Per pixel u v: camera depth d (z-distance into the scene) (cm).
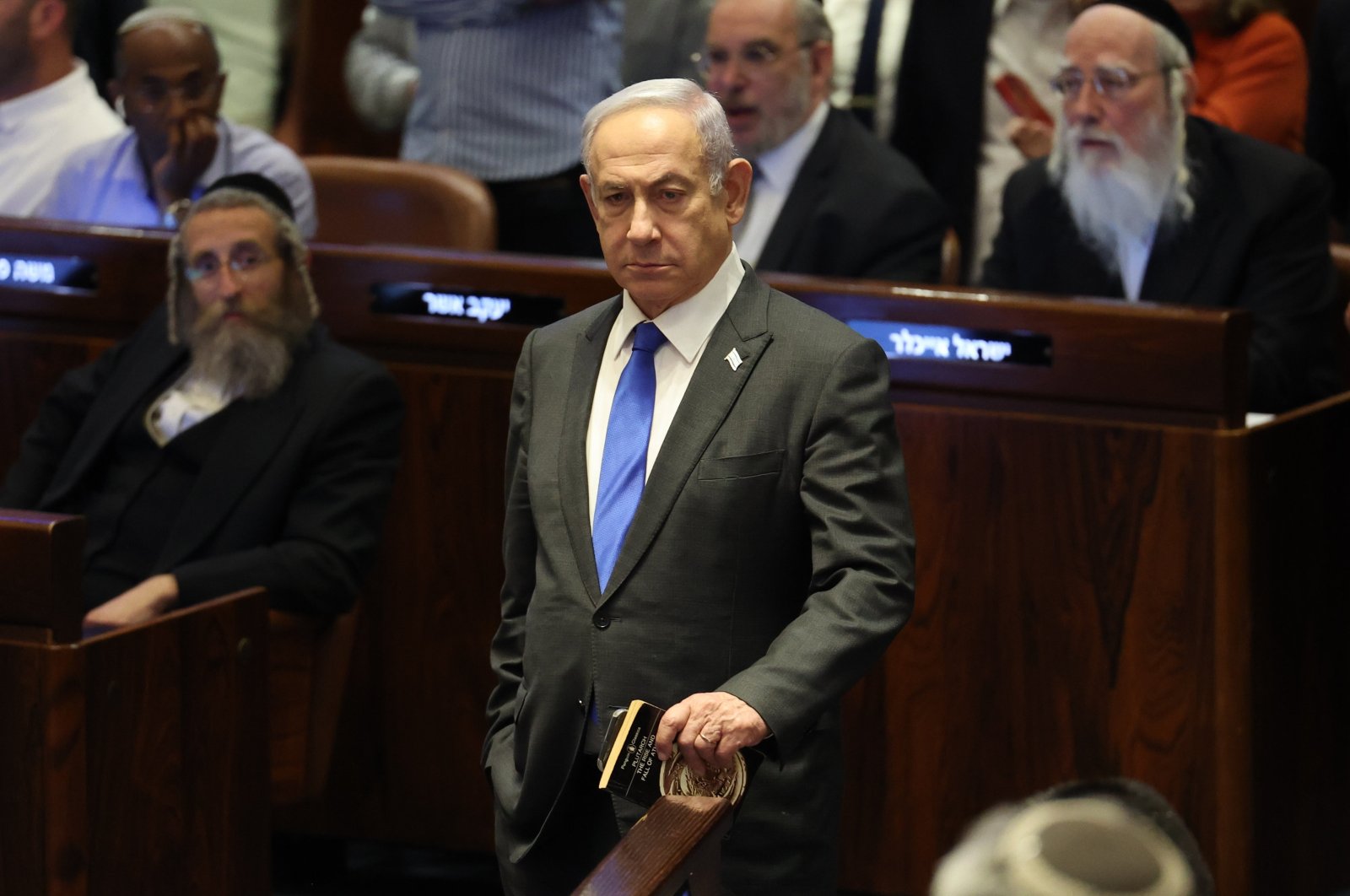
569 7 1731
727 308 785
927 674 1215
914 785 1223
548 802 787
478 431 1332
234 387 1291
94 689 980
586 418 799
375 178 1688
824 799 790
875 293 1217
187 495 1290
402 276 1348
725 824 654
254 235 1288
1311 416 1216
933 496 1207
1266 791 1166
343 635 1269
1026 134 1603
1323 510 1236
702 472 761
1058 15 1605
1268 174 1363
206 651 1076
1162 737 1159
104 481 1345
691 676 757
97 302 1442
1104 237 1420
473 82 1744
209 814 1085
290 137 1997
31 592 962
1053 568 1180
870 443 756
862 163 1483
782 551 770
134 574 1293
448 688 1351
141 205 1797
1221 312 1129
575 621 773
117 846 1006
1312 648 1224
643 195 748
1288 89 1568
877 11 1684
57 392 1391
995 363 1188
